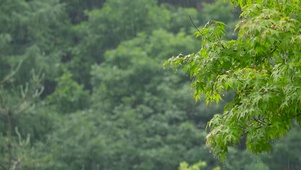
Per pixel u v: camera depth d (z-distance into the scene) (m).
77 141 40.06
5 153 22.67
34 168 22.48
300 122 11.54
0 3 44.88
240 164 38.62
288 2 11.62
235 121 11.52
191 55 12.09
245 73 11.36
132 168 40.53
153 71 42.78
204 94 12.29
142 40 44.50
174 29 47.31
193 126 40.50
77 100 43.72
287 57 11.48
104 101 42.94
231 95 40.25
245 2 12.48
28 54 43.59
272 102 11.18
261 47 11.24
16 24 44.78
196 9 49.59
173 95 41.53
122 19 46.84
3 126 39.91
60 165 39.44
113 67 43.09
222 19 44.75
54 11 46.31
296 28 11.23
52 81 45.81
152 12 47.12
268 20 11.07
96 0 51.84
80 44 47.53
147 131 41.44
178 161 39.72
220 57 11.62
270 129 11.61
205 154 39.75
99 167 40.34
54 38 47.66
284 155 39.44
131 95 42.91
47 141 36.44
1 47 43.44
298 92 10.89
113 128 41.12
